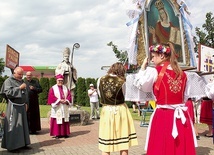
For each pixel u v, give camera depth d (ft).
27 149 21.74
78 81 89.86
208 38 63.00
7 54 25.40
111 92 14.80
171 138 10.57
